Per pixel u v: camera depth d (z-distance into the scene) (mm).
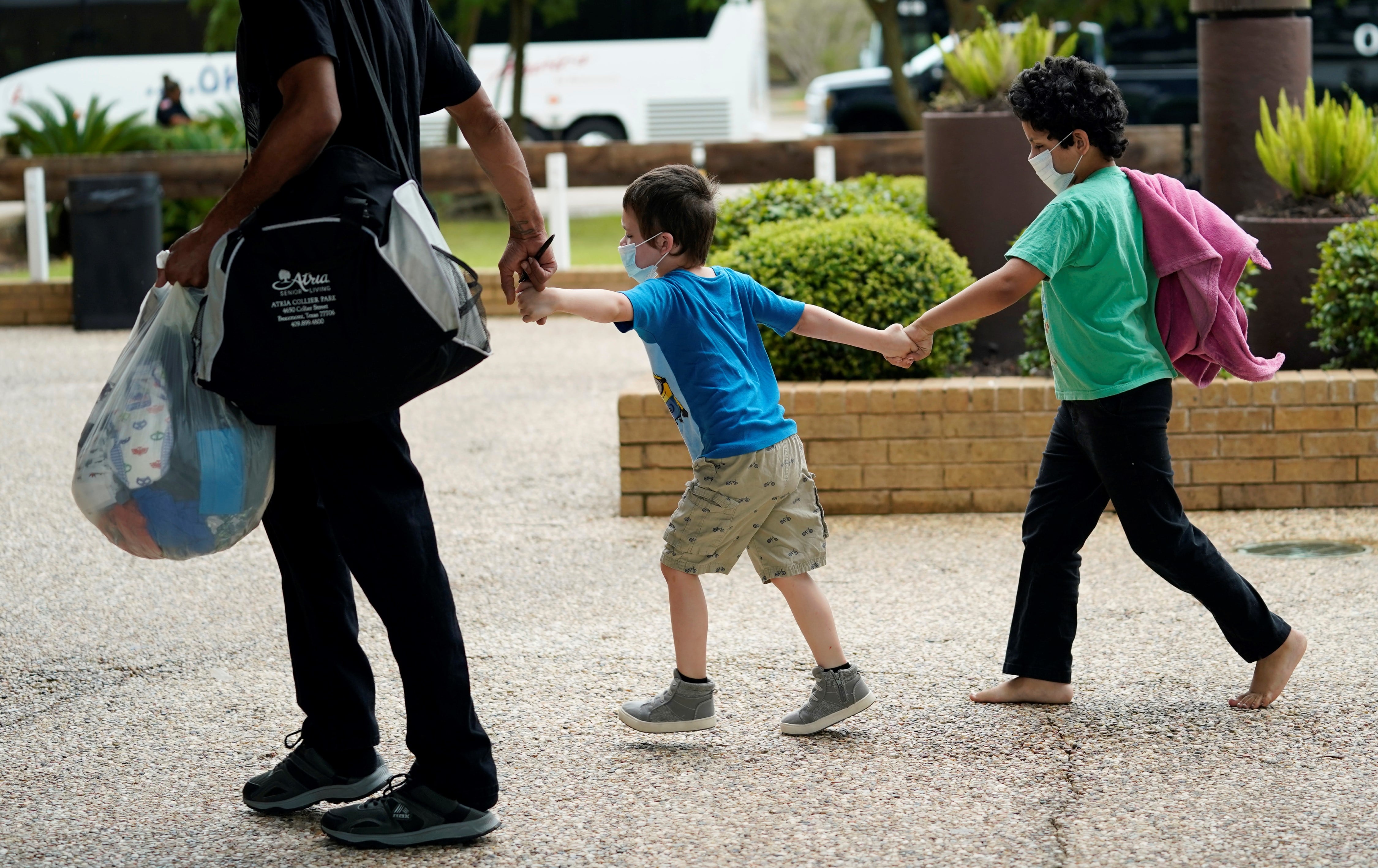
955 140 8227
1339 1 19703
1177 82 20234
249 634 4836
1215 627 4590
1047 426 6094
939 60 22297
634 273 3693
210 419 3053
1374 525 5773
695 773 3543
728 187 16656
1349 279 6336
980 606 4910
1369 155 7020
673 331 3553
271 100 2992
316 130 2809
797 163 13727
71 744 3854
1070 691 3963
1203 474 6098
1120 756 3568
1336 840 3051
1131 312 3730
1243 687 4039
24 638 4824
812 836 3152
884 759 3600
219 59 23031
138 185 12328
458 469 7348
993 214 8219
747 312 3709
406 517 3070
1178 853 3012
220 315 2861
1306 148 7012
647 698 4113
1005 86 8445
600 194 22922
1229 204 7750
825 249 6555
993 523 6023
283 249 2824
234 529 3117
